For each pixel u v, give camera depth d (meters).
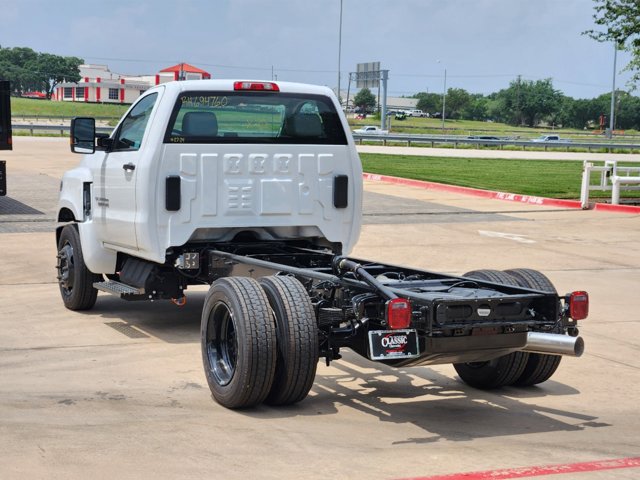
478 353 6.07
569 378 7.58
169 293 8.55
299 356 6.13
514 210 21.20
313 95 8.48
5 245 14.07
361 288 6.25
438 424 6.19
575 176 31.11
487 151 51.41
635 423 6.32
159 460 5.27
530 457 5.50
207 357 6.60
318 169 8.49
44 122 88.12
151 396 6.67
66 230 9.62
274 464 5.26
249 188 8.27
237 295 6.20
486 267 13.30
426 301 5.85
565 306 6.30
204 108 8.13
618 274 13.05
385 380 7.39
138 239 8.17
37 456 5.29
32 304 10.09
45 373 7.27
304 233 8.62
